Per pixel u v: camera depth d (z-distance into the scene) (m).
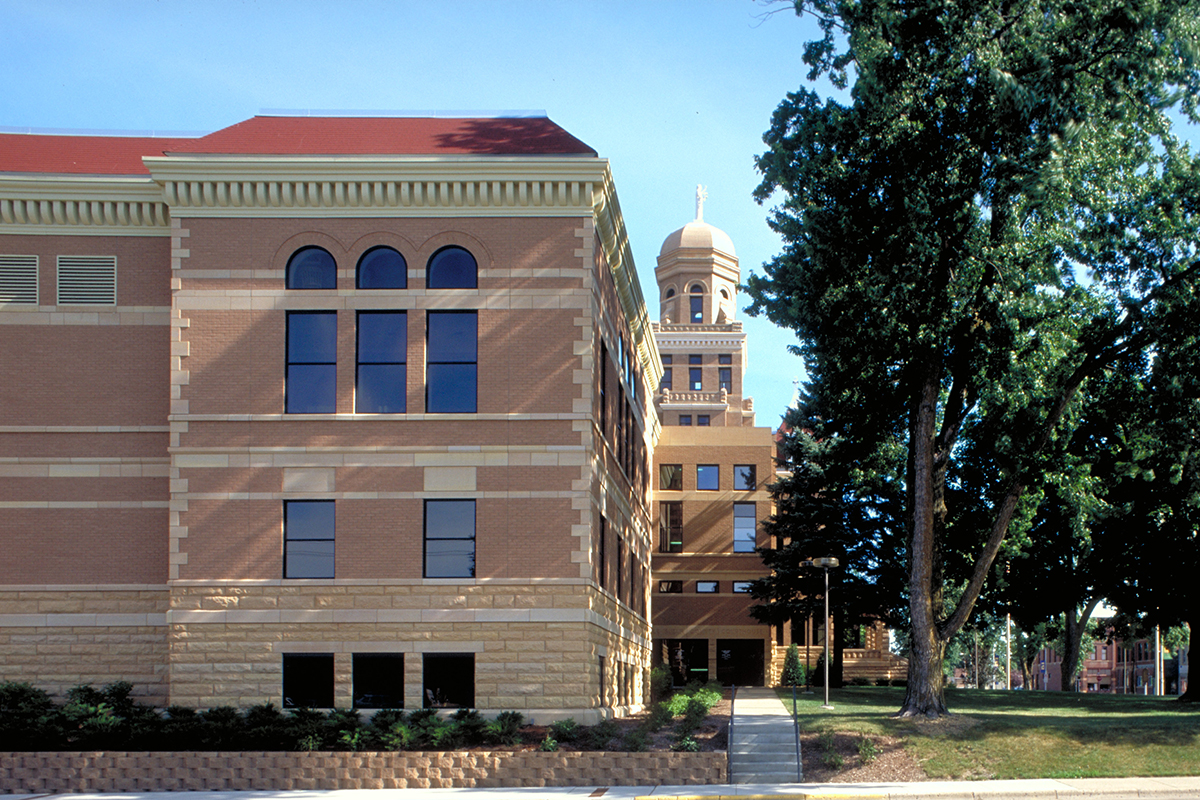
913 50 23.47
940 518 27.02
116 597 27.11
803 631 61.34
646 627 45.44
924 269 24.36
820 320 25.67
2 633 26.91
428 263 26.98
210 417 26.31
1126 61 22.56
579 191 26.73
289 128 29.30
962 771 22.08
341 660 25.52
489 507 26.12
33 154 30.31
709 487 56.47
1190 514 34.38
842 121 24.14
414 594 25.77
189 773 22.28
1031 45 22.78
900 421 32.31
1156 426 27.77
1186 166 25.41
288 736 22.97
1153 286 25.80
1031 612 41.94
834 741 23.70
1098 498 33.31
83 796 21.42
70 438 27.66
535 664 25.42
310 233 26.89
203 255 26.84
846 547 43.25
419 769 22.20
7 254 28.02
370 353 27.02
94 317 27.97
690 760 22.05
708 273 85.94
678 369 83.44
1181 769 21.98
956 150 24.25
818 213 24.58
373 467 26.27
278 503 26.12
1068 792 19.84
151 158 26.42
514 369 26.52
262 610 25.70
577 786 22.02
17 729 23.02
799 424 45.47
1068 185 23.53
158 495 27.52
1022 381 24.78
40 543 27.30
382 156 26.47
